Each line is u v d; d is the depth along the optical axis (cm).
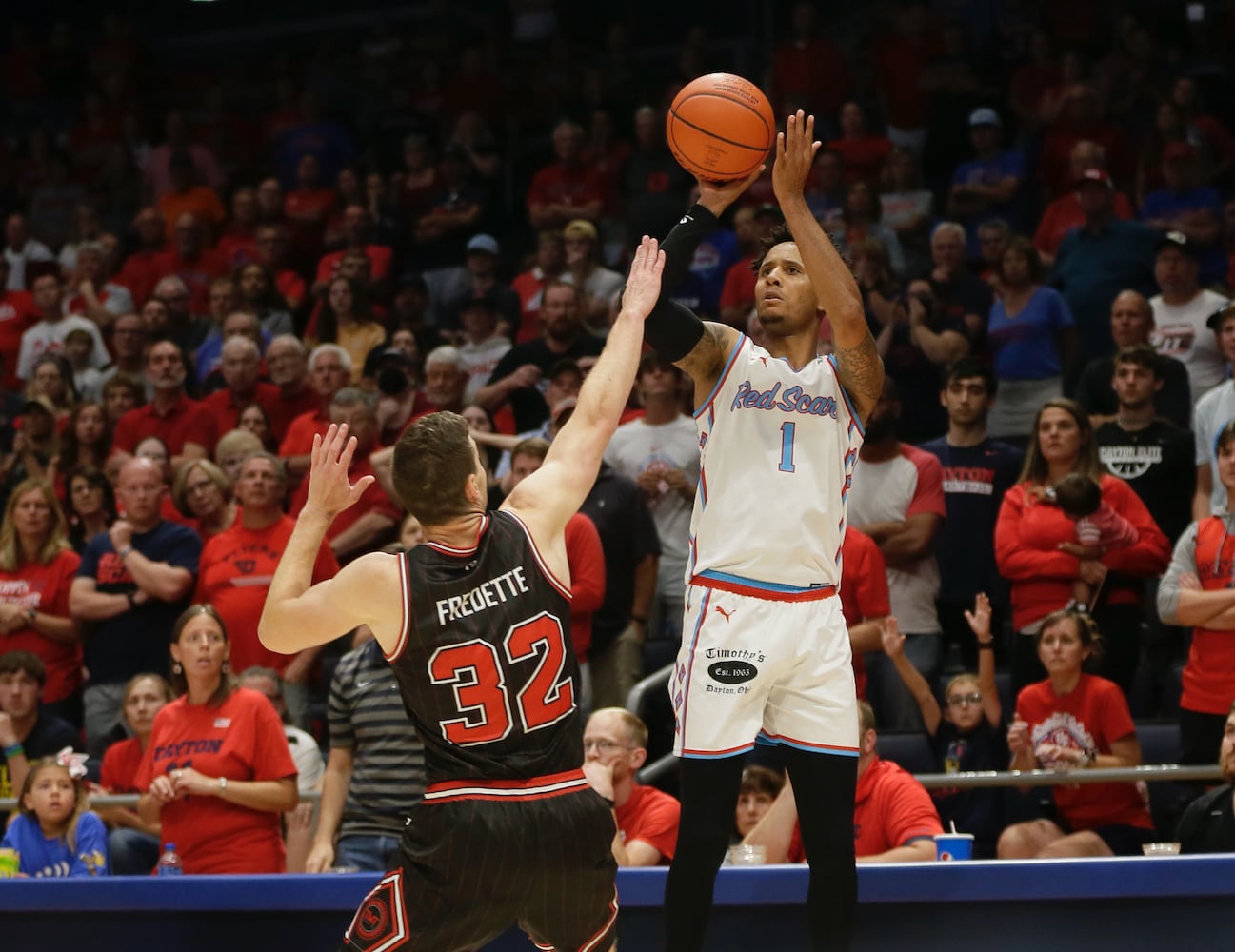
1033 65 2319
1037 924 832
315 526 701
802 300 749
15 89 3156
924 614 1412
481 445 1500
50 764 1145
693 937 692
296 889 893
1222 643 1184
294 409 1875
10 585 1559
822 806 700
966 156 2298
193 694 1169
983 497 1465
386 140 2631
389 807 1144
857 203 2030
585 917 673
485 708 663
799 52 2400
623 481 1423
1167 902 824
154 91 3125
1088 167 2041
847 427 738
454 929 656
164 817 1145
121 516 1652
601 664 1379
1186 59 2430
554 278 2038
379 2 3148
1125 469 1438
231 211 2686
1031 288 1762
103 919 928
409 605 667
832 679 709
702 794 698
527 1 2875
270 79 3083
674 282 741
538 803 659
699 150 735
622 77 2611
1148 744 1274
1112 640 1306
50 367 2027
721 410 734
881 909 844
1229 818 995
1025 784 1084
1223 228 1983
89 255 2461
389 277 2311
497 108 2662
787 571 712
